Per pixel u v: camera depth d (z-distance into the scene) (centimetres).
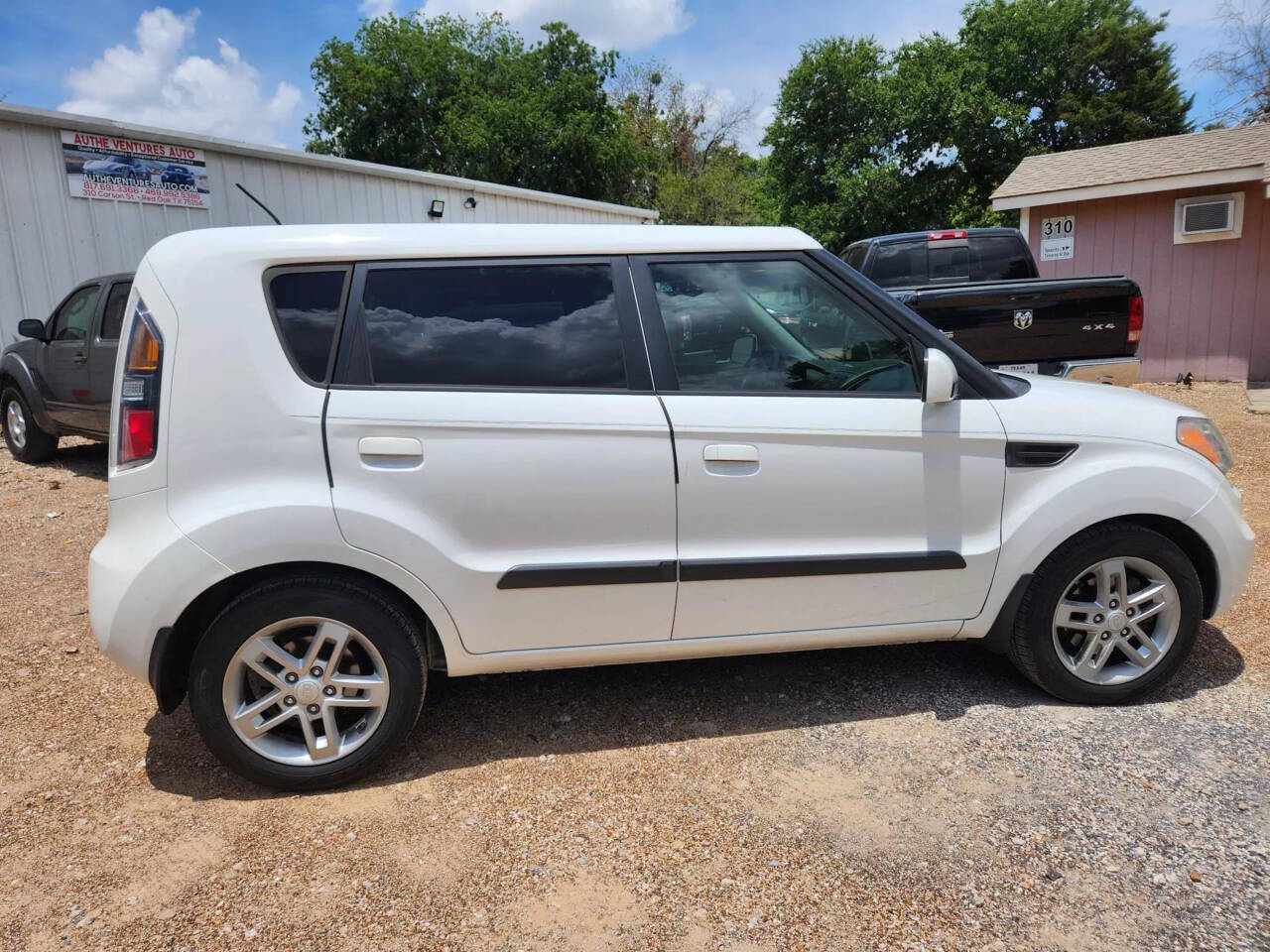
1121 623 307
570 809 261
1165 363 1253
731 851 239
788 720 311
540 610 276
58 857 243
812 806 259
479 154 2747
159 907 222
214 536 251
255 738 266
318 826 255
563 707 325
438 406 264
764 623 293
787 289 297
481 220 1295
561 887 228
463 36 3042
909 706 318
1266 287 1164
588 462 271
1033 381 351
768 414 282
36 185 787
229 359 256
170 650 259
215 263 261
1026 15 2580
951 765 278
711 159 3584
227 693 261
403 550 261
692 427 276
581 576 273
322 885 230
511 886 228
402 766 287
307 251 267
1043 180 1330
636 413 275
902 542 294
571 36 2919
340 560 258
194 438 254
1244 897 215
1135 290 688
